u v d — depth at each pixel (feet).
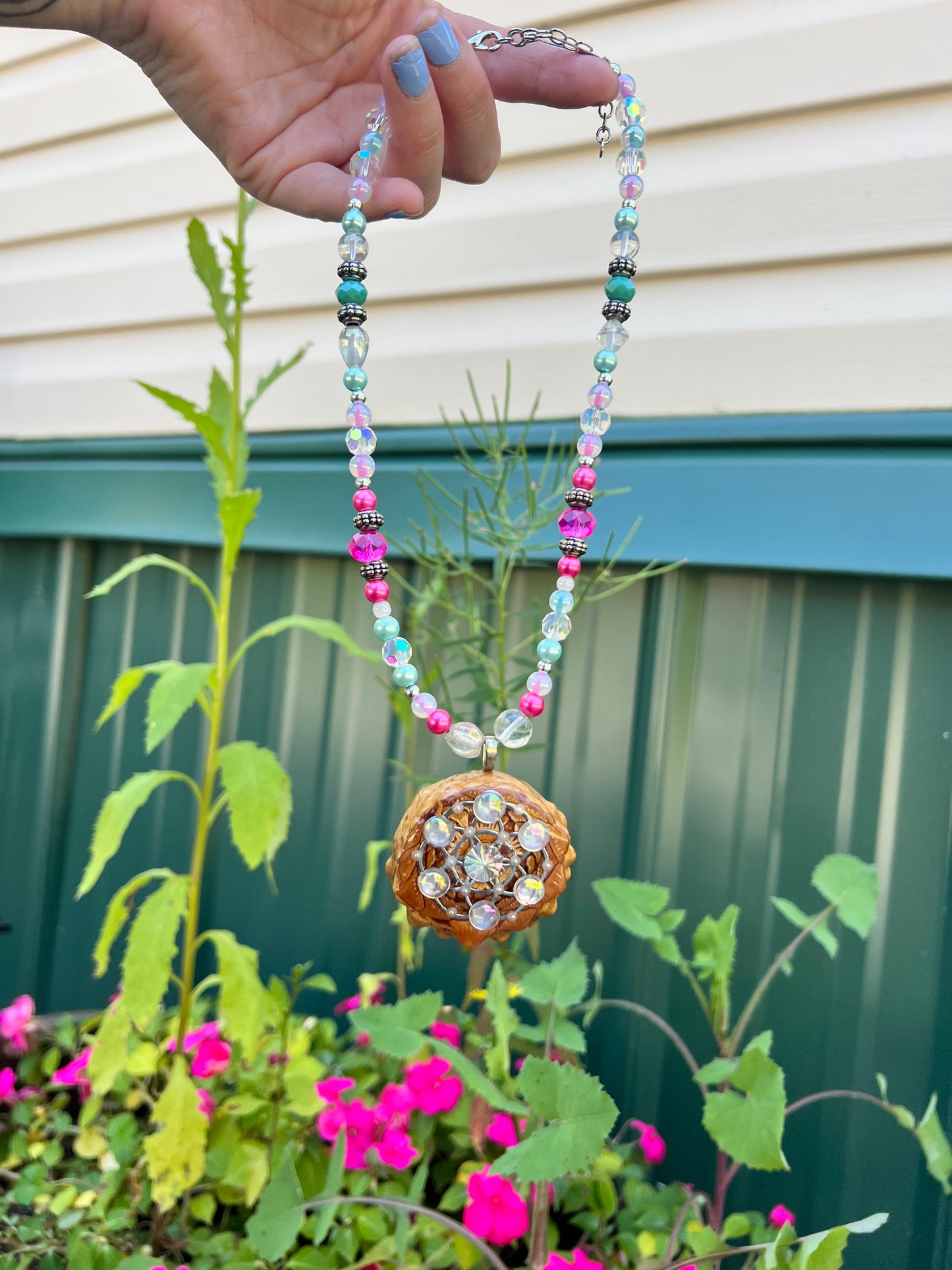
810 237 1.42
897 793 1.35
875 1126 1.33
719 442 1.48
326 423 1.89
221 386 1.37
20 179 2.29
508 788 0.92
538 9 1.59
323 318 1.88
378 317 1.81
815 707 1.41
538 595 1.62
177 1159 1.17
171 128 2.06
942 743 1.33
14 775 2.24
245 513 1.28
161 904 1.23
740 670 1.47
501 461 1.47
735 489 1.44
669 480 1.49
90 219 2.18
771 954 1.41
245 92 1.10
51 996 2.14
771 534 1.41
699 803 1.48
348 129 1.14
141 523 2.07
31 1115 1.46
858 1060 1.35
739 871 1.45
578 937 1.55
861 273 1.40
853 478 1.37
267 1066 1.41
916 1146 1.30
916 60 1.34
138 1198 1.28
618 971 1.51
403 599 1.73
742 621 1.47
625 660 1.55
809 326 1.43
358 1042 1.50
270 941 1.86
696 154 1.51
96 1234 1.24
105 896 2.09
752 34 1.44
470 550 1.65
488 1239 1.05
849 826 1.38
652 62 1.52
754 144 1.46
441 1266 1.08
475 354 1.71
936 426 1.34
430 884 0.89
